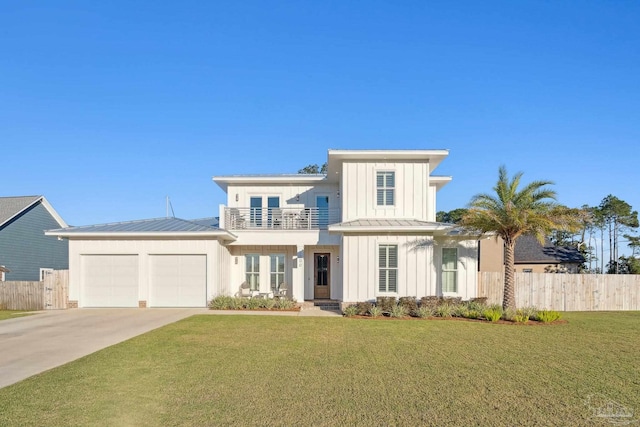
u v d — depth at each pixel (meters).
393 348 11.48
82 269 20.86
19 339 12.82
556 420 6.52
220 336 13.02
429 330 14.48
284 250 23.75
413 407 7.01
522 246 38.41
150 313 18.56
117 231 20.50
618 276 23.78
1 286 21.08
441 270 21.16
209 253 20.61
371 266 19.30
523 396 7.60
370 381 8.41
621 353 11.12
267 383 8.23
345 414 6.67
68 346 11.76
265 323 15.65
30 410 6.79
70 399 7.30
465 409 6.94
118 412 6.70
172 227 21.39
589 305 23.53
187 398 7.36
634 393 7.80
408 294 19.23
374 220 20.56
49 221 32.78
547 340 12.90
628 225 52.44
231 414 6.63
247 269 23.73
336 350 11.16
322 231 22.20
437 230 19.36
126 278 20.73
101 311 19.38
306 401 7.24
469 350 11.31
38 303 20.83
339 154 20.44
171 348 11.33
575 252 37.75
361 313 18.27
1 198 31.39
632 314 21.06
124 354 10.64
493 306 18.80
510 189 18.58
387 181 21.03
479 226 18.89
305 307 21.00
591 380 8.61
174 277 20.67
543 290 23.45
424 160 21.06
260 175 24.86
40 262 31.70
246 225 23.42
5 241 28.62
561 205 18.38
